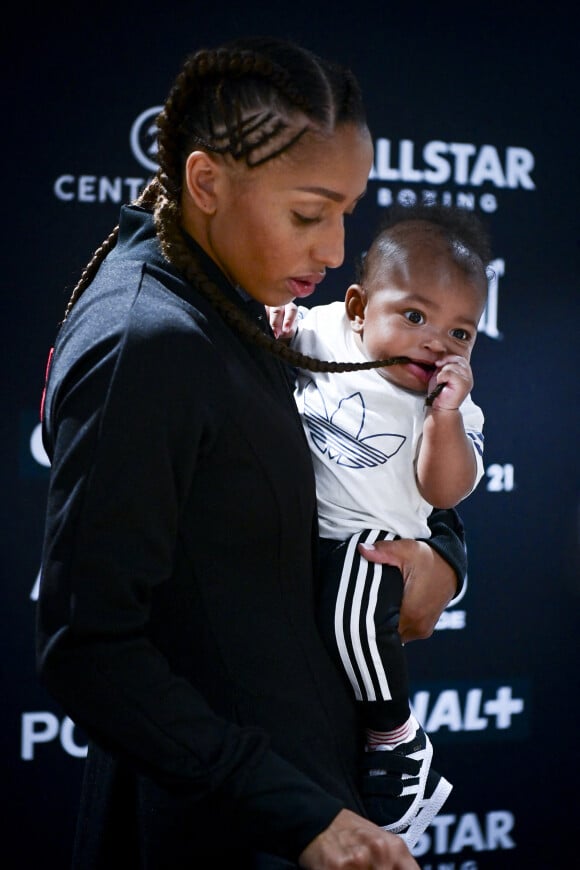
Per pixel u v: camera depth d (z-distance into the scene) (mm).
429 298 1139
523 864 2521
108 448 841
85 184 2184
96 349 866
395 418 1156
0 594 2229
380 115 2289
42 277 2180
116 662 854
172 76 2199
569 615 2492
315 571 1072
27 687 2266
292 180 886
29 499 2221
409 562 1122
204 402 884
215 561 955
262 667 985
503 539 2449
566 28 2350
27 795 2297
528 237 2391
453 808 2486
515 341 2412
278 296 964
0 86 2119
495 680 2473
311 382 1221
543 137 2371
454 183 2342
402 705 1107
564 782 2521
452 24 2301
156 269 934
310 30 2246
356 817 890
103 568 843
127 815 1094
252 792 873
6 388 2186
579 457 2467
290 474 957
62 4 2133
